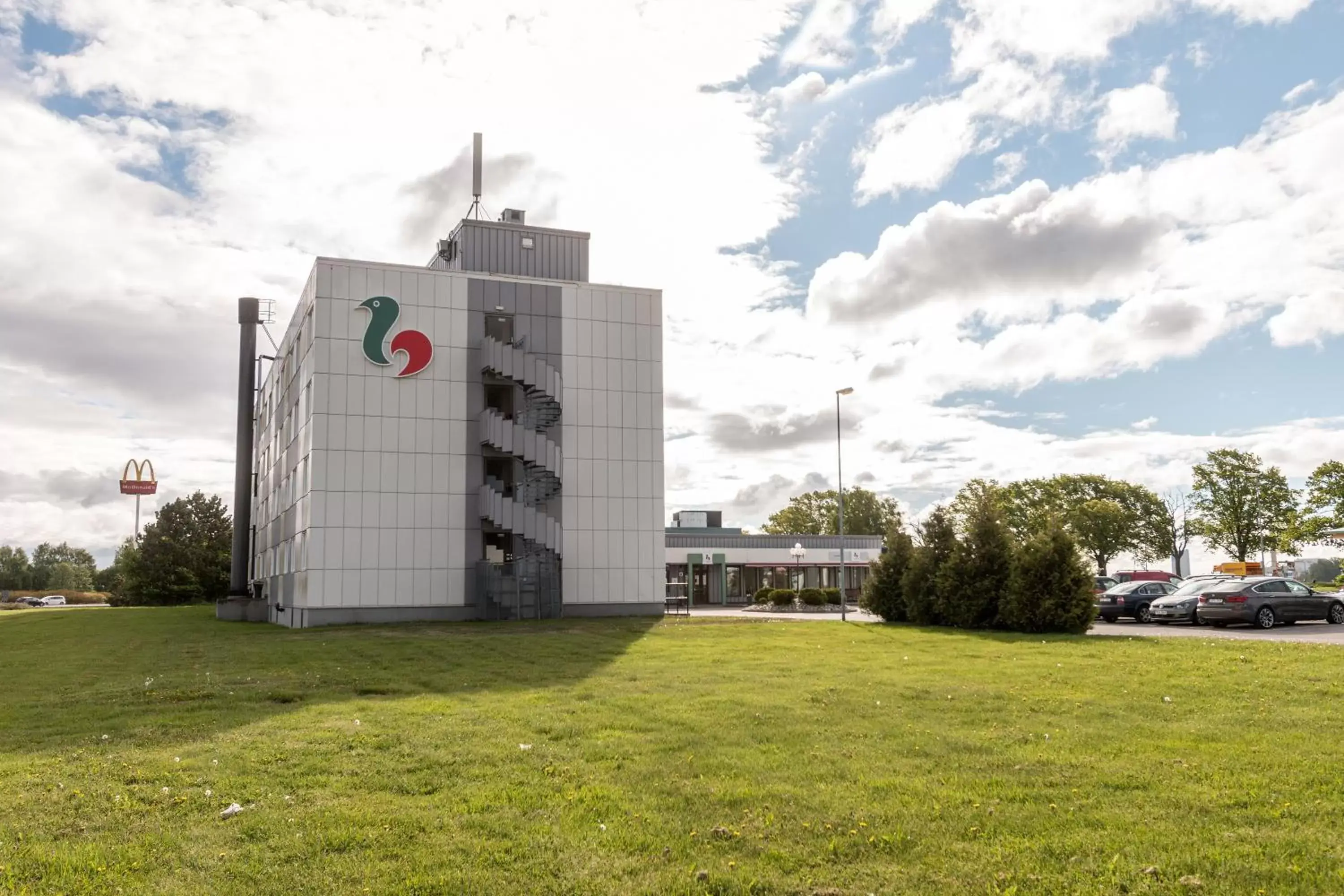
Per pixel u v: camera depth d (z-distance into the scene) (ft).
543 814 24.54
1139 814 23.88
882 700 42.68
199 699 45.34
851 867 20.44
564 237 130.21
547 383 115.44
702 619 114.93
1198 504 207.82
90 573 565.53
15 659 69.87
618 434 122.62
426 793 26.81
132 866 20.71
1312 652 58.85
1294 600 91.30
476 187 133.28
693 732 35.12
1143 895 18.65
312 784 27.76
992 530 93.71
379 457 110.83
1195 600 98.32
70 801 25.93
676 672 54.34
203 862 20.97
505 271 126.72
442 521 112.47
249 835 22.91
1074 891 18.92
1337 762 29.09
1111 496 233.35
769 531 336.29
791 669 55.62
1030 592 86.22
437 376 114.42
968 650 67.77
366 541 109.29
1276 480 199.41
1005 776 27.96
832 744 32.89
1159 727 35.60
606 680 51.11
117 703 44.27
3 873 20.27
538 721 37.58
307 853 21.54
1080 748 31.89
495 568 112.16
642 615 120.26
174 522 247.29
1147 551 232.32
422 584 110.73
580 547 119.55
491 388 121.60
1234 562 183.21
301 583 113.09
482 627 97.55
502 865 20.71
